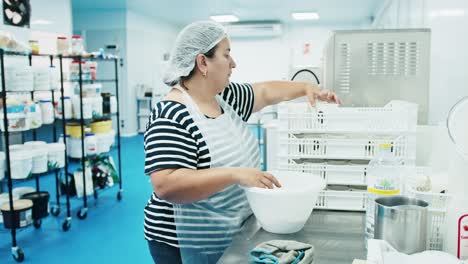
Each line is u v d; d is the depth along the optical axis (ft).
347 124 4.55
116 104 14.17
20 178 10.23
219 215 4.57
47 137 18.07
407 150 4.45
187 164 3.95
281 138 4.73
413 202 3.49
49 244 10.50
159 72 30.89
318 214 4.66
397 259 2.95
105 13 27.86
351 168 4.60
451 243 3.31
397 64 6.11
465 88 6.54
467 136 3.17
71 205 13.62
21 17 16.06
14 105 10.16
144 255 9.85
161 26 32.91
